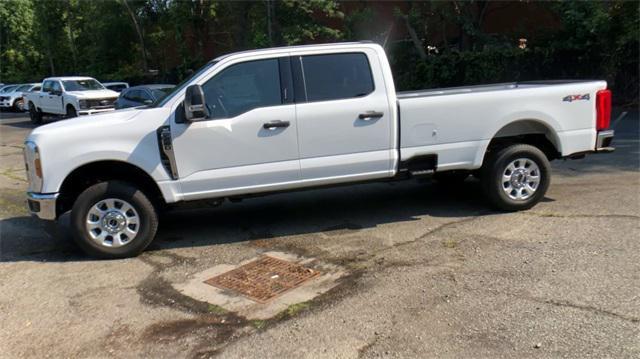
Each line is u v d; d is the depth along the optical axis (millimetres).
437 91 6949
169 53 39469
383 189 7969
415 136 5934
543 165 6273
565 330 3574
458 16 21781
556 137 6348
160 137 5387
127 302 4418
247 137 5512
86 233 5391
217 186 5551
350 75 5785
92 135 5312
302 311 4082
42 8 45938
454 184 7742
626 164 8766
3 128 22359
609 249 4910
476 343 3488
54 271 5219
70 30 45188
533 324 3676
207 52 33625
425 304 4066
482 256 4969
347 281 4594
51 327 4035
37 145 5266
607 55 17766
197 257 5434
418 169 6039
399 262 4949
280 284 4621
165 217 7023
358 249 5383
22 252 5828
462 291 4246
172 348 3656
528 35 22422
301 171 5691
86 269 5234
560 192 7137
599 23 16922
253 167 5578
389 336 3639
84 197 5340
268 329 3836
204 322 4004
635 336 3451
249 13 26438
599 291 4090
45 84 23031
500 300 4055
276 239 5871
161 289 4656
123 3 37000
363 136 5777
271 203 7488
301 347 3566
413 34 22688
